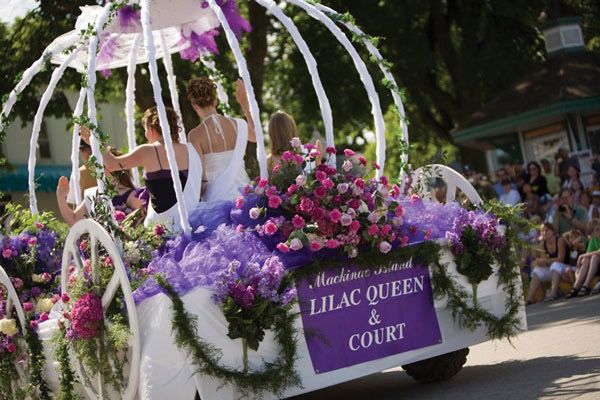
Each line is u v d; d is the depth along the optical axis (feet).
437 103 126.72
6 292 35.68
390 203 32.45
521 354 38.58
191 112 88.17
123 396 29.14
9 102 37.50
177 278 28.12
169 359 27.99
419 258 32.86
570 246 64.34
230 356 28.53
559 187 85.61
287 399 36.32
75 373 31.48
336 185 31.63
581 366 32.65
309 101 125.08
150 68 30.83
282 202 31.24
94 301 29.55
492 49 121.80
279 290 29.40
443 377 35.19
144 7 31.89
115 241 29.76
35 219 37.83
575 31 102.68
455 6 123.24
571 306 54.90
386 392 34.78
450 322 33.91
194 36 42.52
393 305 32.27
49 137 131.85
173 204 32.45
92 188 38.24
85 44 38.42
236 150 33.99
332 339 30.60
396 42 110.83
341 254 30.91
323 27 114.01
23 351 34.99
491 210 36.22
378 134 35.37
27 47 86.58
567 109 96.22
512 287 35.78
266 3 34.42
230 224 30.91
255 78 95.50
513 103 102.53
